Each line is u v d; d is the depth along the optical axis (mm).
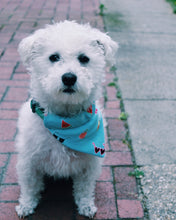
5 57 1326
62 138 715
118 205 784
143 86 1187
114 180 836
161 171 858
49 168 760
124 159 888
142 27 1781
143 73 1285
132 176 845
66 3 2127
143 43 1572
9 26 1650
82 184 788
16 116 1006
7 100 1069
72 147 717
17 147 772
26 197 774
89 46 709
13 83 1151
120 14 1976
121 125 999
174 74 1290
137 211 772
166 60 1411
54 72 670
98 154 736
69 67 670
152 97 1131
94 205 780
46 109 721
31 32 1577
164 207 779
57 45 682
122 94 1138
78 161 749
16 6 2004
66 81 659
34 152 725
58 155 727
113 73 1272
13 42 1467
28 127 726
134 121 1017
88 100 724
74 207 783
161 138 959
